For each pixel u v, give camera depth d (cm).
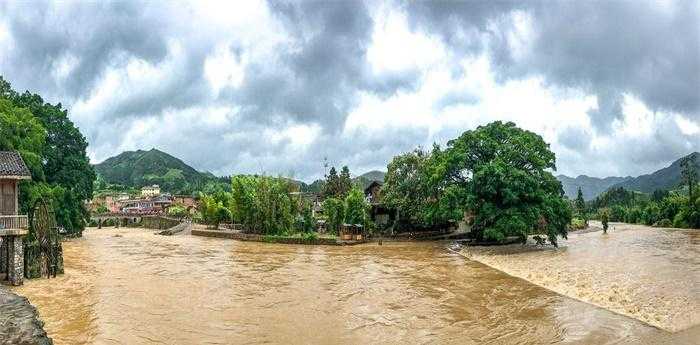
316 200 10406
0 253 3078
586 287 2695
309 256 4544
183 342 1783
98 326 1984
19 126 4781
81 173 6456
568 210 5300
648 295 2427
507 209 5103
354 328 1973
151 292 2691
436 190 6331
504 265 3788
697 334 1800
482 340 1805
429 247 5412
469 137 5725
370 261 4128
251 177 7962
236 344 1762
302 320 2098
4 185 3172
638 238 6356
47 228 3231
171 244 5903
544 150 5481
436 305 2375
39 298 2522
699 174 10688
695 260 3694
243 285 2925
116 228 10944
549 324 2000
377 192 8288
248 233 6694
